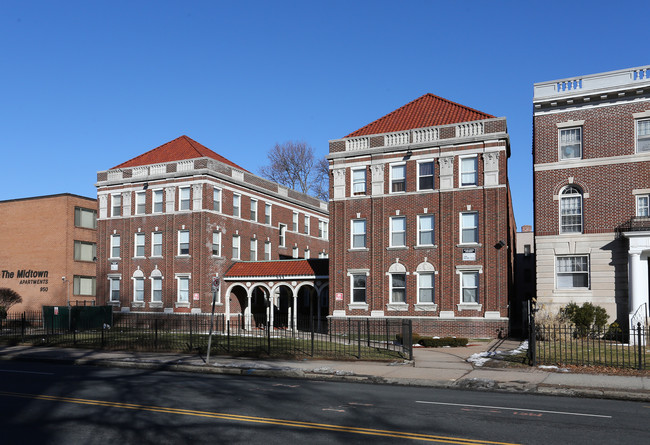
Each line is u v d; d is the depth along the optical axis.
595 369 17.72
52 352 25.16
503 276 30.97
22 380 16.50
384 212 34.09
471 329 31.30
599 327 26.50
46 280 49.09
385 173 34.34
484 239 31.55
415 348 26.09
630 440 9.16
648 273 28.27
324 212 58.06
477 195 31.95
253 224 46.03
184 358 22.27
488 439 9.13
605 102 28.75
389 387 15.79
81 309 40.47
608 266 27.89
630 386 14.85
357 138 35.22
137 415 10.99
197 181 40.66
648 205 27.53
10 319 41.84
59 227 49.16
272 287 39.72
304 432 9.56
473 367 18.95
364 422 10.41
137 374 18.38
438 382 15.99
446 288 32.19
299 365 19.91
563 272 28.94
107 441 9.03
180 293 40.62
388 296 33.53
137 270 42.34
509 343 27.34
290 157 66.69
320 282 37.91
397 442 8.89
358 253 34.56
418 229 33.31
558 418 10.95
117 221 43.62
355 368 18.98
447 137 33.00
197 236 40.25
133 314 41.91
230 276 41.16
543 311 28.08
